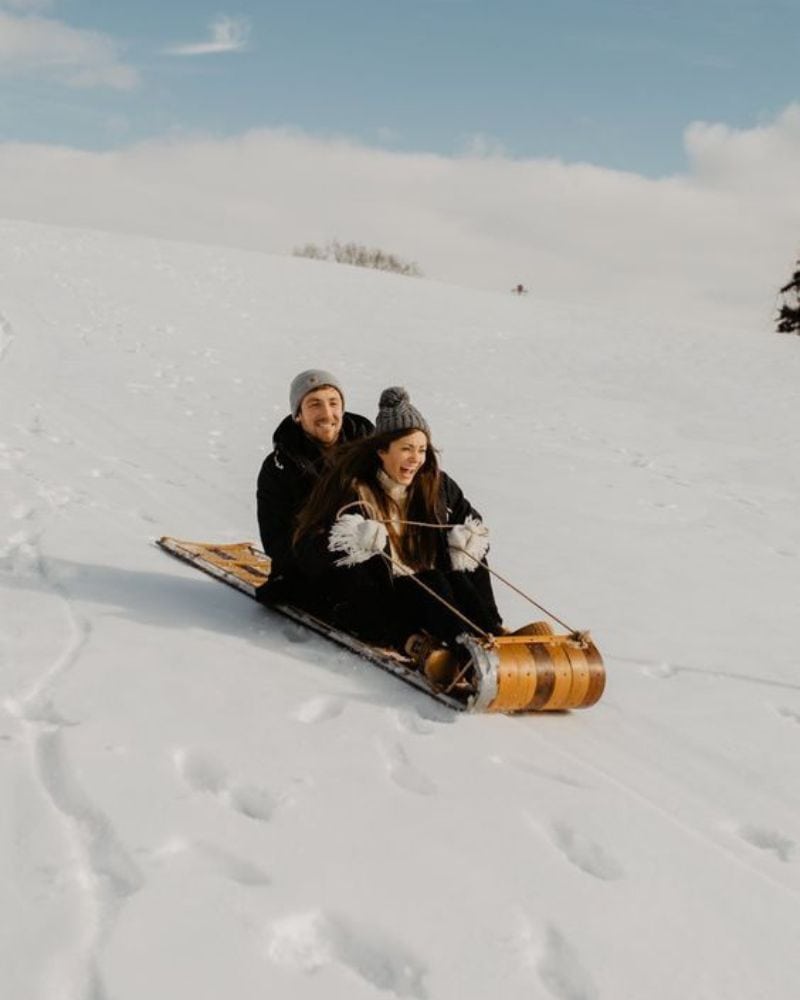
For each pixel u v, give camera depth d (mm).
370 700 4156
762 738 4562
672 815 3682
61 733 3445
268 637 4715
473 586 4586
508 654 4188
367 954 2625
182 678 4082
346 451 4637
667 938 2891
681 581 7156
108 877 2729
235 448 10094
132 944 2467
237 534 7051
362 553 4426
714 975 2771
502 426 13398
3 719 3535
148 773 3268
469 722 4117
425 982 2533
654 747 4312
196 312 19969
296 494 4906
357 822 3188
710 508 9812
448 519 4750
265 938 2574
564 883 3057
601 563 7383
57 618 4570
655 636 5879
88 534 6082
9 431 9188
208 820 3047
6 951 2385
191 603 5070
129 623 4656
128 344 15734
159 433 10305
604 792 3711
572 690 4293
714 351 22500
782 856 3539
